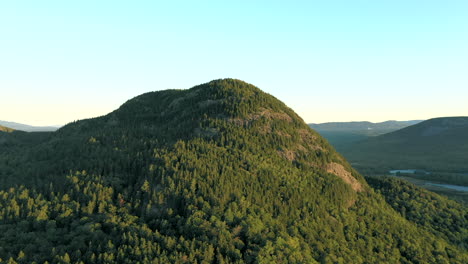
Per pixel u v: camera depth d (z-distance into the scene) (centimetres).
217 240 11381
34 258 10756
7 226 12219
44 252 11138
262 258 10919
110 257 10725
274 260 11056
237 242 11519
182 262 10612
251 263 10938
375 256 13588
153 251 10994
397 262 13625
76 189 13962
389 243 14600
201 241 11338
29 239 11638
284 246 11738
